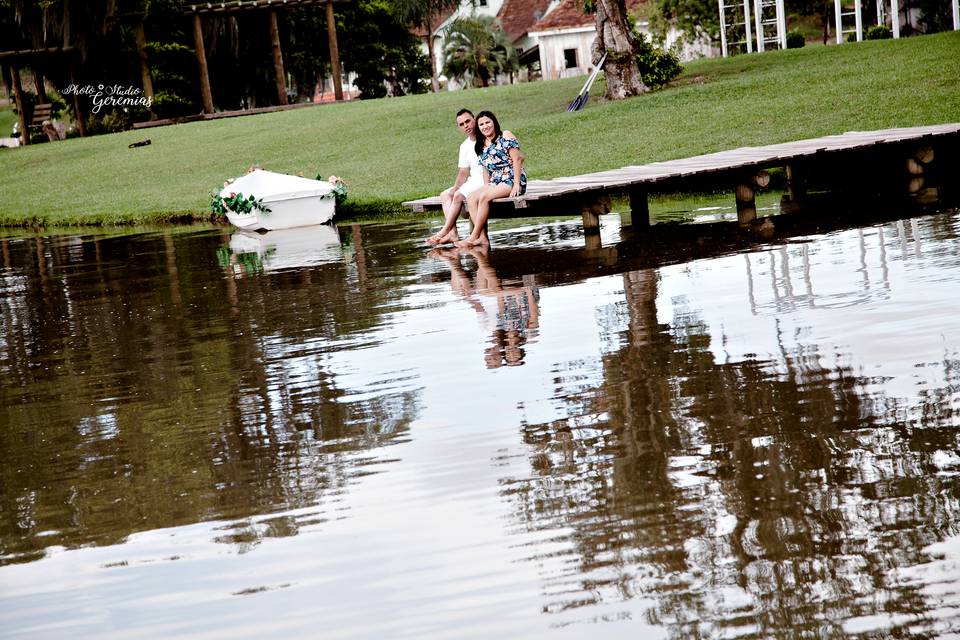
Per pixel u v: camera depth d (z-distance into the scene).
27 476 11.91
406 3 120.88
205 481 11.21
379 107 78.62
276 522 9.90
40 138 104.81
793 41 95.75
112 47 103.50
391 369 15.29
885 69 56.75
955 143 34.78
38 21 101.88
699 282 19.84
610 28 63.88
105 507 10.71
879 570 7.98
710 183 36.91
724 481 9.83
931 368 12.65
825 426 11.02
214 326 20.30
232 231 41.94
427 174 49.94
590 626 7.59
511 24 156.88
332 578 8.66
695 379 13.20
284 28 116.31
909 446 10.24
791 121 47.78
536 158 49.56
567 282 21.31
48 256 37.84
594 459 10.72
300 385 14.87
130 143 80.50
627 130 52.44
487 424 12.19
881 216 26.88
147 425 13.54
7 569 9.41
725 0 98.19
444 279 23.45
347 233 36.69
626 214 32.97
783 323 15.76
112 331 20.83
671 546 8.65
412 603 8.13
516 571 8.48
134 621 8.27
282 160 62.75
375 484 10.62
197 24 95.69
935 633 7.14
